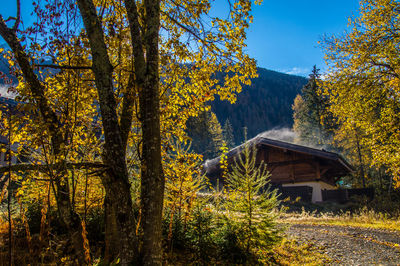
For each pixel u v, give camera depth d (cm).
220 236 743
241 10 631
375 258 817
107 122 438
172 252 677
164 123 647
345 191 2325
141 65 475
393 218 1548
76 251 466
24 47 438
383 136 1672
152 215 426
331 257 822
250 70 702
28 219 662
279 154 2472
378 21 1708
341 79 1800
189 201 731
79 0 453
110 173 430
